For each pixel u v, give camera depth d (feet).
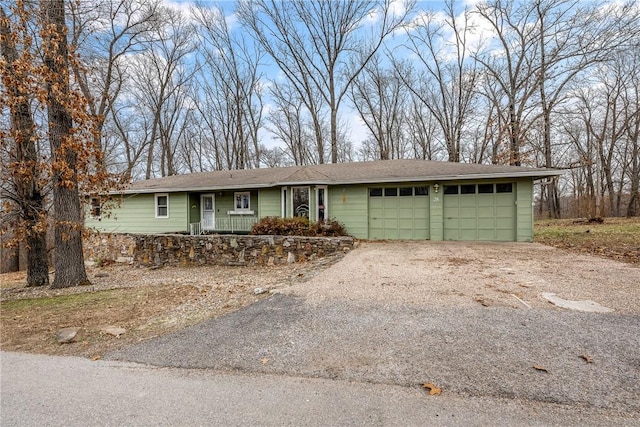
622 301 13.66
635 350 9.49
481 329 11.27
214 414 7.29
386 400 7.56
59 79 23.77
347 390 8.06
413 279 18.74
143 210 49.39
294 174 44.42
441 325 11.76
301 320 13.05
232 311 14.85
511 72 66.13
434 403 7.38
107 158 53.67
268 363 9.66
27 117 25.68
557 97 62.90
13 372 9.77
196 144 93.30
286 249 31.94
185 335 12.28
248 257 32.83
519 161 63.72
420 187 39.52
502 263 22.81
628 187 92.94
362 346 10.45
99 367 9.93
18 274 42.27
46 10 23.99
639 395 7.45
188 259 34.91
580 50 58.13
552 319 11.91
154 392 8.34
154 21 57.72
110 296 20.74
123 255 38.52
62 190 25.95
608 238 35.40
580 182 95.14
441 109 79.25
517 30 64.34
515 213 36.35
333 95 75.87
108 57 54.29
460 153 80.07
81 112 24.93
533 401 7.33
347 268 22.70
